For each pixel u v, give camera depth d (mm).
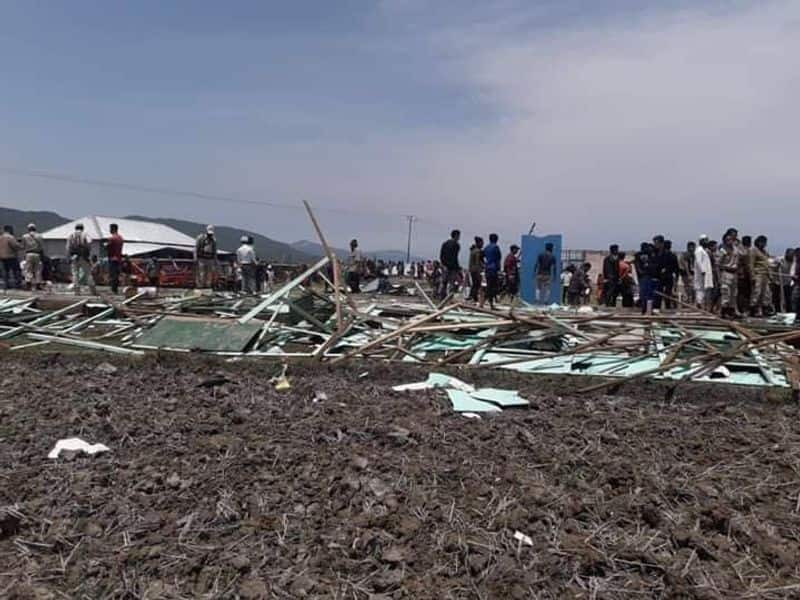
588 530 4074
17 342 10195
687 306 11180
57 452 5254
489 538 3936
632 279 19469
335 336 9680
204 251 20938
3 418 6180
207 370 8672
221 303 13148
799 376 7840
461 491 4613
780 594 3459
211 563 3684
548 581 3551
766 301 16172
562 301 23094
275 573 3592
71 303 13875
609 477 4812
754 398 7371
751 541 3967
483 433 5875
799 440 5871
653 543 3930
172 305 12797
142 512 4238
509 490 4609
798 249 14602
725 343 9656
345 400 7074
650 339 9758
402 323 10859
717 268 15633
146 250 42594
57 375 8211
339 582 3533
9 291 20297
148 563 3666
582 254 26109
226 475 4809
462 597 3420
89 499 4391
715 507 4289
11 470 4914
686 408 7105
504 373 8266
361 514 4195
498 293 19016
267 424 6086
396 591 3445
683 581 3498
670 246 15516
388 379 8281
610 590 3488
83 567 3633
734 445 5758
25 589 3410
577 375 8141
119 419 6160
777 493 4727
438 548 3830
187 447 5430
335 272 10898
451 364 8742
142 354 9125
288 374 8469
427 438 5684
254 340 9898
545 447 5484
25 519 4094
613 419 6492
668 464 5203
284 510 4281
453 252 18094
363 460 4977
